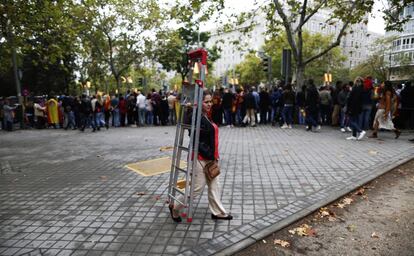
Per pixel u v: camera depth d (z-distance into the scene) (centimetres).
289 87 1345
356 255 341
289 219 418
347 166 669
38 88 3128
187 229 398
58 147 1027
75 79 3331
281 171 648
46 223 429
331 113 1424
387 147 861
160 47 2402
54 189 577
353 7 1352
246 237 374
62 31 1251
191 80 428
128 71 2891
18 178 662
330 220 424
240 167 686
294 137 1088
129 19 2119
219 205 421
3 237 391
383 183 571
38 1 1052
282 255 343
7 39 1269
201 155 410
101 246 362
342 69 5403
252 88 1469
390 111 1039
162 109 1630
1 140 1238
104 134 1337
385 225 408
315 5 1566
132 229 404
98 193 546
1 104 1667
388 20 1331
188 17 1421
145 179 622
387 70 4797
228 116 1434
